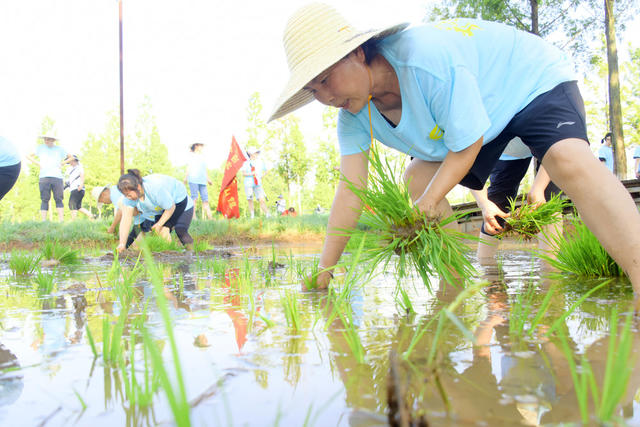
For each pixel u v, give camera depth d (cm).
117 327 133
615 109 1434
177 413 66
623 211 187
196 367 117
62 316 197
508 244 560
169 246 720
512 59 225
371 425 79
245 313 191
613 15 1452
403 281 286
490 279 269
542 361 111
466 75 204
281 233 1281
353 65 211
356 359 118
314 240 1235
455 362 112
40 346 145
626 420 79
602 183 192
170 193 727
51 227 1032
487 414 82
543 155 216
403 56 211
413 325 156
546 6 1579
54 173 1221
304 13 216
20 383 109
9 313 207
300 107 251
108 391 103
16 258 436
